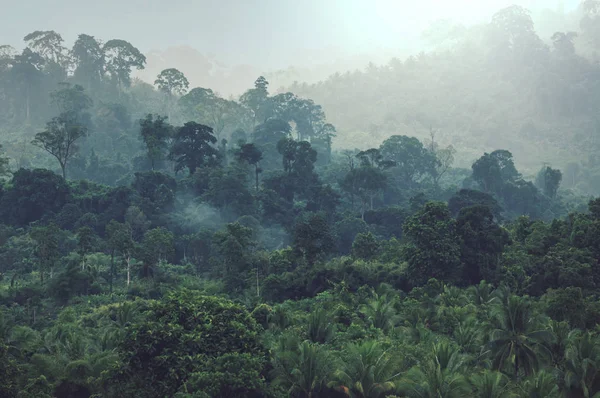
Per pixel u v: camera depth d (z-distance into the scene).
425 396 44.12
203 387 46.59
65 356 57.66
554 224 104.25
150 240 108.50
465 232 91.62
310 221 105.06
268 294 93.06
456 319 67.69
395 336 62.81
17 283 95.75
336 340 60.78
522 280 88.25
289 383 50.19
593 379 46.12
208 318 53.94
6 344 58.78
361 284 92.44
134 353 49.69
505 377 46.62
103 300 91.88
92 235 119.06
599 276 86.56
